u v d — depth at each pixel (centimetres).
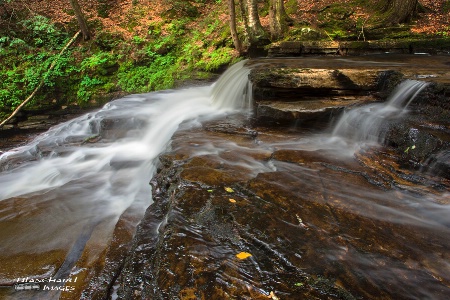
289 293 199
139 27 1366
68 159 629
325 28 1164
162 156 430
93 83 1188
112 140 709
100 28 1355
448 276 214
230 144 474
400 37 1054
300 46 1009
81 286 268
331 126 540
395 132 420
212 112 711
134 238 301
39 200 428
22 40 1229
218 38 1218
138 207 399
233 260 227
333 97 604
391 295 197
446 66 666
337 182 346
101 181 496
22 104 1110
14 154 740
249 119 613
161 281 212
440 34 1006
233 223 269
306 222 272
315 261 226
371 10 1221
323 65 725
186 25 1387
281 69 642
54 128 956
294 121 553
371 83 591
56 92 1177
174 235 254
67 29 1337
